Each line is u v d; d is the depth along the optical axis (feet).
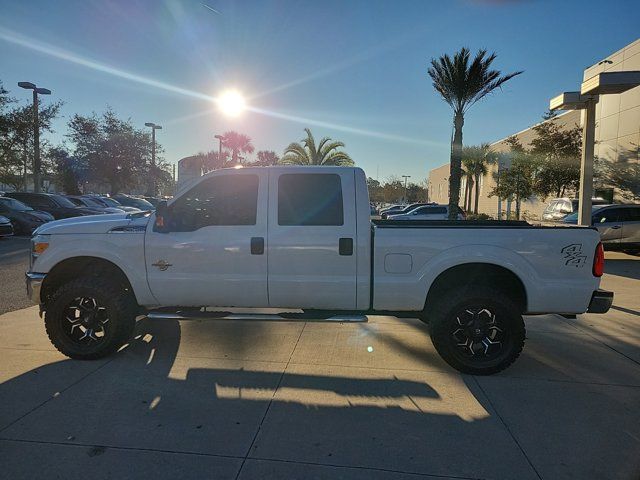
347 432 11.68
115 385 14.23
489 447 11.08
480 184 161.27
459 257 15.25
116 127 110.32
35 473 9.80
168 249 15.99
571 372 15.88
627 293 29.45
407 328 20.80
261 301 16.03
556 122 103.14
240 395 13.69
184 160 167.53
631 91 71.56
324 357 16.93
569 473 10.10
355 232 15.60
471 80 57.36
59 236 16.43
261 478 9.80
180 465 10.19
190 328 20.29
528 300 15.30
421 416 12.57
